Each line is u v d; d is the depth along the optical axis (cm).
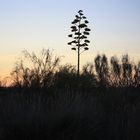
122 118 1499
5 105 1520
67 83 2739
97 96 1900
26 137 1332
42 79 2817
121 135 1402
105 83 2255
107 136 1396
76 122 1362
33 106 1438
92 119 1403
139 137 1385
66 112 1390
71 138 1335
